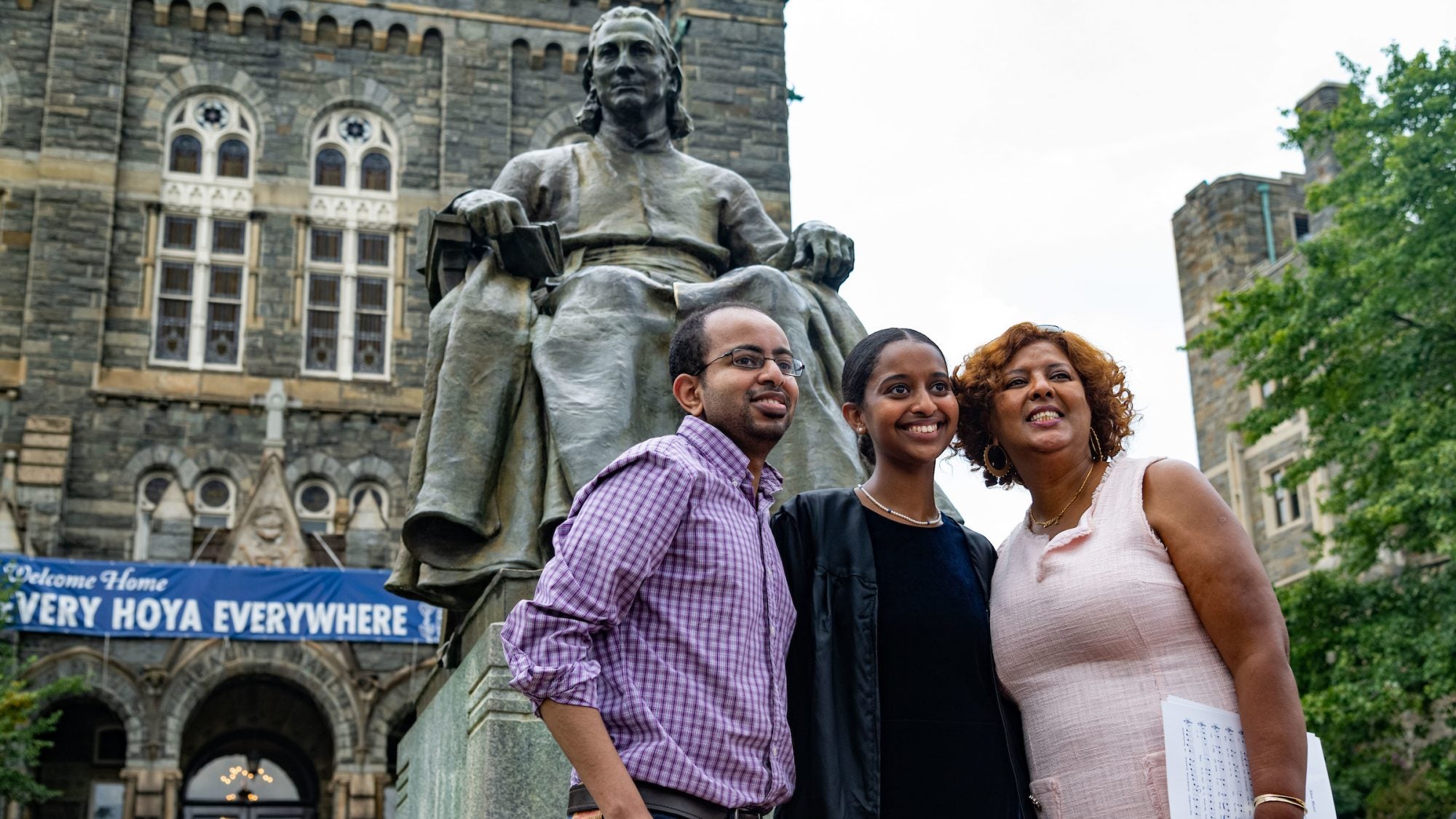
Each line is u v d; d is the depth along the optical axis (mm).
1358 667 20109
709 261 7422
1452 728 19578
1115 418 3975
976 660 3715
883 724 3631
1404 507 18750
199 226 36219
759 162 38156
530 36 38906
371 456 35250
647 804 3146
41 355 34250
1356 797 23859
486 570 6016
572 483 5875
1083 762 3479
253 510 30906
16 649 28516
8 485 31953
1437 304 20047
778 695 3398
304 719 31594
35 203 35250
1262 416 21891
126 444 34219
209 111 37062
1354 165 21172
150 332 35219
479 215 6492
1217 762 3293
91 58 36250
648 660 3266
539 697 3154
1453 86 20516
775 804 3398
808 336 6832
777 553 3594
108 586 28984
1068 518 3795
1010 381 3943
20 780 25078
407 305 36531
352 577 29938
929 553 3832
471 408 6266
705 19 38812
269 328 35688
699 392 3699
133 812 28000
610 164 7480
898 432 3877
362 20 38188
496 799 4898
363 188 37438
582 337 6328
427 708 6391
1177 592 3508
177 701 28719
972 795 3580
